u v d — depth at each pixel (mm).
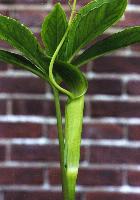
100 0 1314
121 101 1622
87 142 1629
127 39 1316
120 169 1637
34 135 1623
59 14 1300
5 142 1623
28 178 1631
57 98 1352
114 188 1637
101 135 1626
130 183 1637
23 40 1293
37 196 1635
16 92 1612
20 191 1635
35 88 1612
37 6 1596
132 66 1613
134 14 1600
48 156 1627
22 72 1611
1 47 1601
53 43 1357
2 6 1593
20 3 1593
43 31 1334
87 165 1633
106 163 1633
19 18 1596
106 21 1277
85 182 1635
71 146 1275
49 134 1623
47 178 1631
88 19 1255
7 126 1620
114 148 1630
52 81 1249
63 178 1347
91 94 1617
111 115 1623
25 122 1620
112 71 1612
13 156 1626
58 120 1353
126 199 1638
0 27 1281
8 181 1630
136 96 1621
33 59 1318
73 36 1297
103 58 1610
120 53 1611
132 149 1633
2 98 1613
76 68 1237
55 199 1635
